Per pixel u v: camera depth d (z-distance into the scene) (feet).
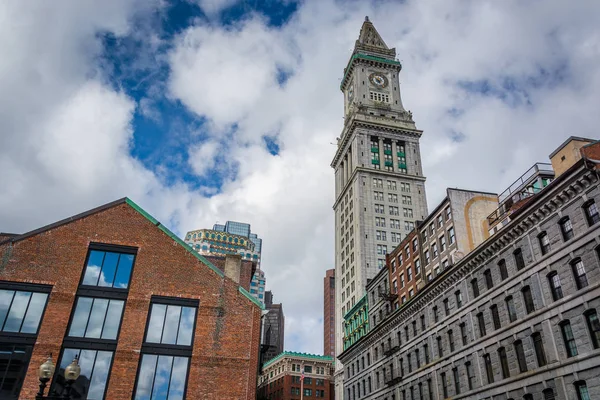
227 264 116.16
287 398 422.41
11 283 94.99
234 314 102.73
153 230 107.86
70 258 100.32
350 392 245.04
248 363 98.02
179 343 97.25
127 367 92.02
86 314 95.96
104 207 107.96
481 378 129.18
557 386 102.01
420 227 203.72
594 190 102.78
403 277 213.05
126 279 101.50
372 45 526.16
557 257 109.40
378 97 482.28
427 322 166.71
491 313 130.31
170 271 104.06
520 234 123.95
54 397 60.49
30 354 89.15
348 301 369.30
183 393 92.58
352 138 444.55
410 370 175.83
